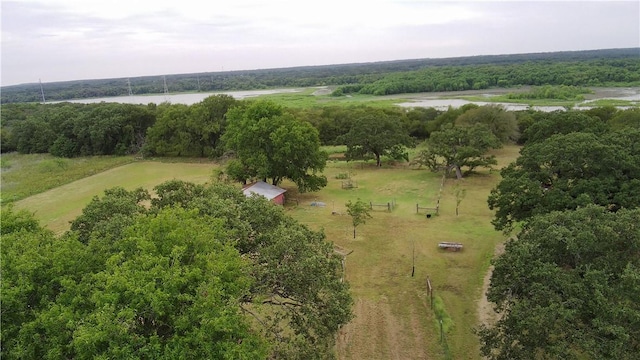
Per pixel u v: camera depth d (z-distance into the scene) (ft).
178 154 230.48
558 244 56.95
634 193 78.07
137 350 39.68
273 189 142.10
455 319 72.95
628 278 47.83
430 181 164.45
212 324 41.16
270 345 48.29
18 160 244.83
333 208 136.67
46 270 46.83
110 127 243.40
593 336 48.01
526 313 50.60
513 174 98.37
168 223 51.44
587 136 89.25
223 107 222.69
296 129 144.05
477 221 118.83
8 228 58.39
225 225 63.93
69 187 174.40
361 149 190.29
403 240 108.06
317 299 57.57
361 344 67.41
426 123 251.60
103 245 54.19
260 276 56.18
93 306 44.68
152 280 43.50
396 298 80.84
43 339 41.88
